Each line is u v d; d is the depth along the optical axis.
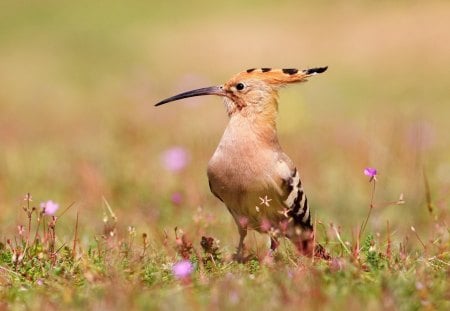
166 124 16.67
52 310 6.94
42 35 30.70
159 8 33.12
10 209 11.67
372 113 18.80
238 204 9.45
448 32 26.75
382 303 6.61
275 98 9.66
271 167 9.29
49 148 15.86
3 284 7.92
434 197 11.87
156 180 12.70
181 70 25.11
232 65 25.67
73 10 33.31
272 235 8.86
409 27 27.50
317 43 27.27
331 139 15.66
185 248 8.69
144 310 6.71
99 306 6.84
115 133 15.76
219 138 15.05
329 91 21.80
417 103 20.92
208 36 28.98
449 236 9.55
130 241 8.98
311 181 13.57
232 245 9.78
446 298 6.92
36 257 8.48
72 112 20.61
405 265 8.03
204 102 19.19
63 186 13.03
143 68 25.44
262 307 6.62
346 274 7.37
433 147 14.95
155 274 7.92
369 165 13.59
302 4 31.52
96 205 11.93
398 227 10.72
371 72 24.34
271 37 28.22
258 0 32.81
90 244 9.25
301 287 7.01
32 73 26.34
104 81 24.55
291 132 15.99
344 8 29.83
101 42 29.41
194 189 12.20
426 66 24.44
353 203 12.22
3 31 31.53
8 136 17.28
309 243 8.66
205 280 7.68
